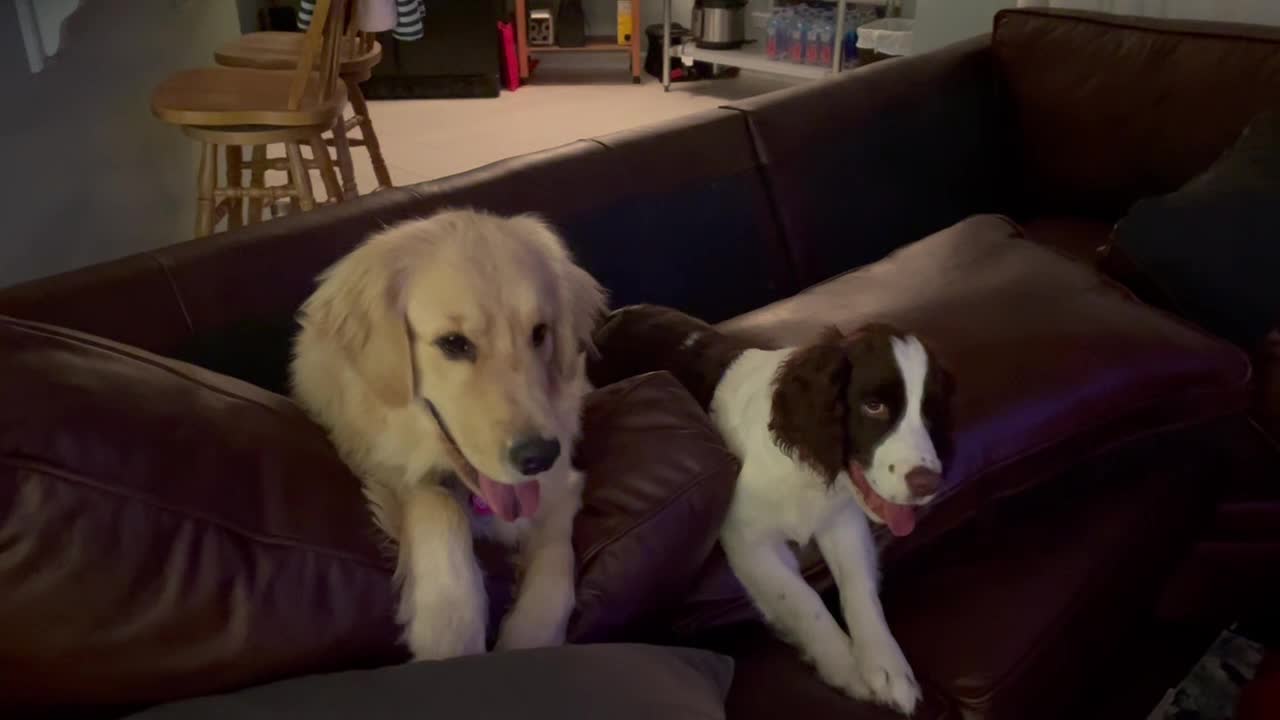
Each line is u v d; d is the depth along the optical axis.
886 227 2.33
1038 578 1.30
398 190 1.57
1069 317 1.51
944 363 1.29
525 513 1.07
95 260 2.78
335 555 0.89
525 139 4.85
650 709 0.85
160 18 3.41
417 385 1.09
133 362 0.90
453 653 0.96
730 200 1.98
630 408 1.23
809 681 1.16
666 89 5.82
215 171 2.81
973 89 2.62
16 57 2.37
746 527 1.27
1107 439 1.47
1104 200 2.64
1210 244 1.76
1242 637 1.89
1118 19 2.60
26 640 0.75
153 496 0.79
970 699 1.15
